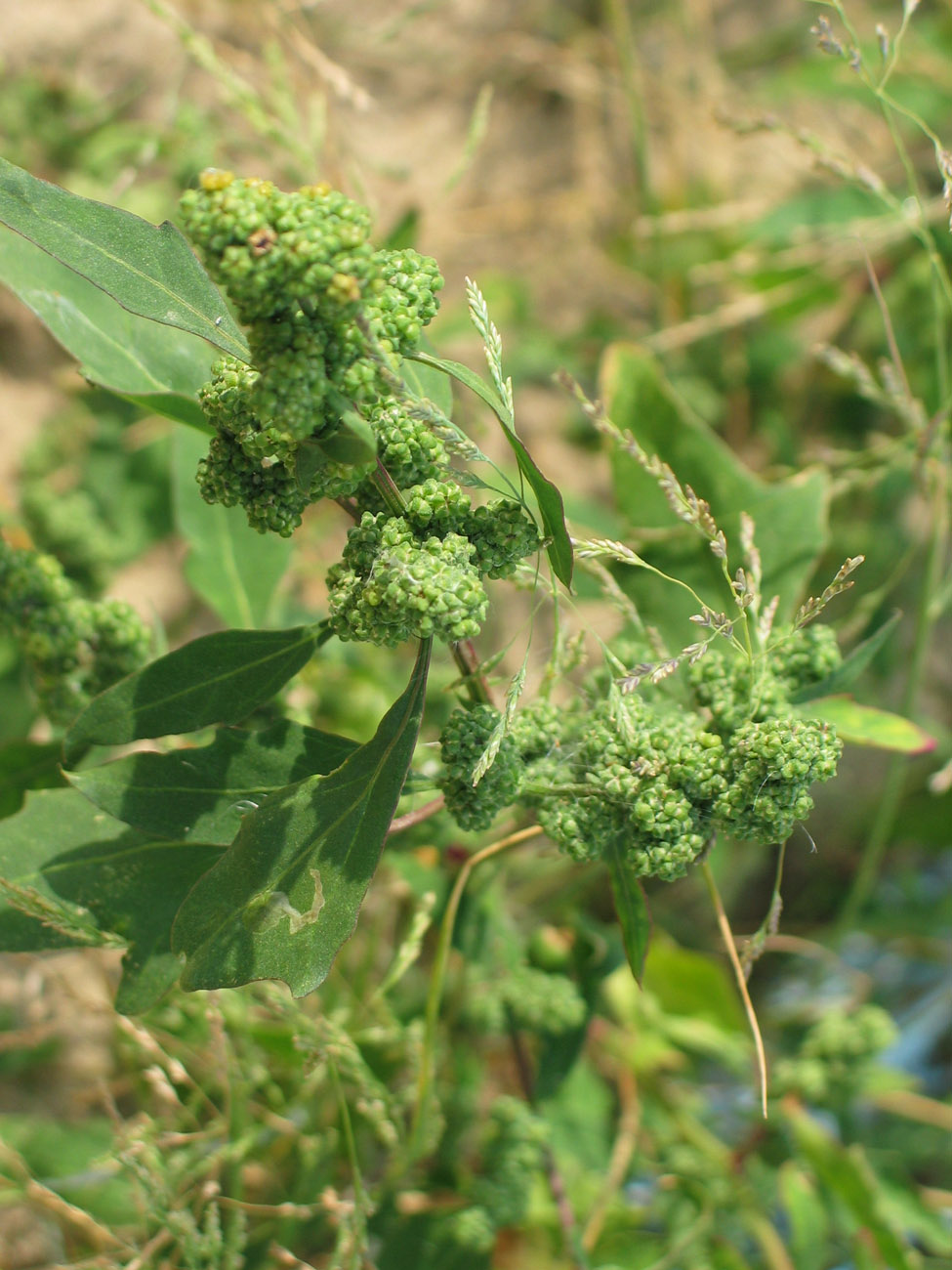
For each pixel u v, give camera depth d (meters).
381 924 0.45
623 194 0.74
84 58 0.60
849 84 0.67
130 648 0.40
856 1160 0.45
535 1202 0.46
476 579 0.34
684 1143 0.49
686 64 0.73
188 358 0.39
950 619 0.75
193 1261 0.40
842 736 0.40
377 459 0.34
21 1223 0.49
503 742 0.36
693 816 0.36
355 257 0.33
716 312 0.63
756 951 0.37
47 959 0.51
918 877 0.70
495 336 0.35
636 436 0.43
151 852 0.38
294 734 0.37
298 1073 0.44
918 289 0.62
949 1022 0.70
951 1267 0.51
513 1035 0.44
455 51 0.69
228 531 0.43
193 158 0.57
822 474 0.43
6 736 0.49
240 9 0.58
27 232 0.34
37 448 0.57
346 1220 0.41
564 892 0.46
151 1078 0.41
